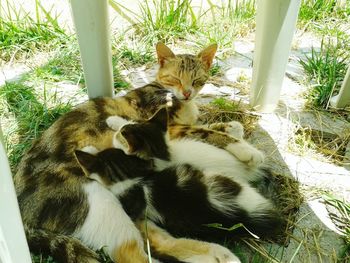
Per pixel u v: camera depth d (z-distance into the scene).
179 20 0.79
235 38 0.77
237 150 0.46
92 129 0.45
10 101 0.60
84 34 0.48
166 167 0.41
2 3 0.79
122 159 0.39
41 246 0.37
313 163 0.50
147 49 0.72
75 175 0.39
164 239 0.38
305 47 0.74
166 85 0.54
